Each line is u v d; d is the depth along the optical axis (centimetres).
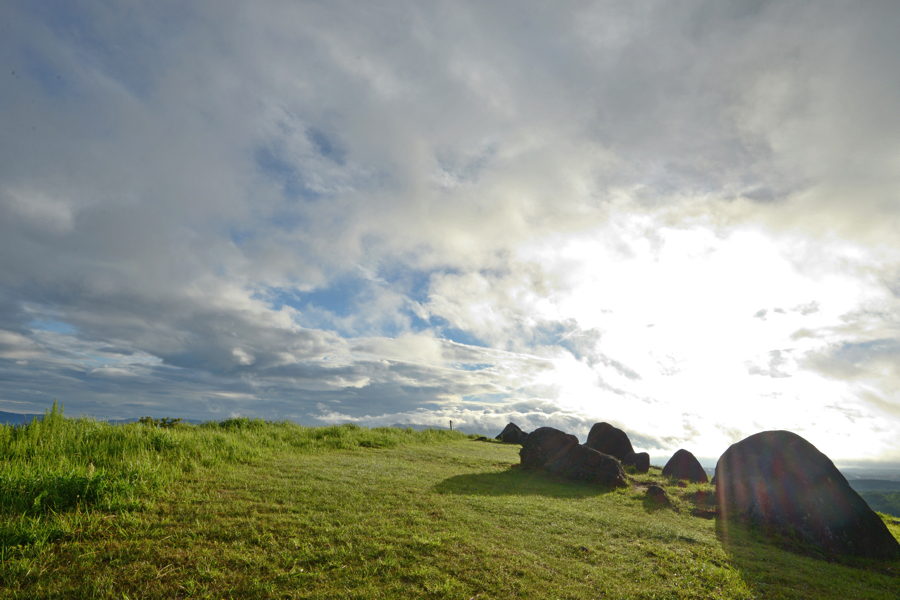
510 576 592
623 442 2398
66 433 977
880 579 844
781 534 1086
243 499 761
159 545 561
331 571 542
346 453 1483
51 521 586
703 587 648
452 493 998
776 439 1312
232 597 468
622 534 870
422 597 508
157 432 1102
